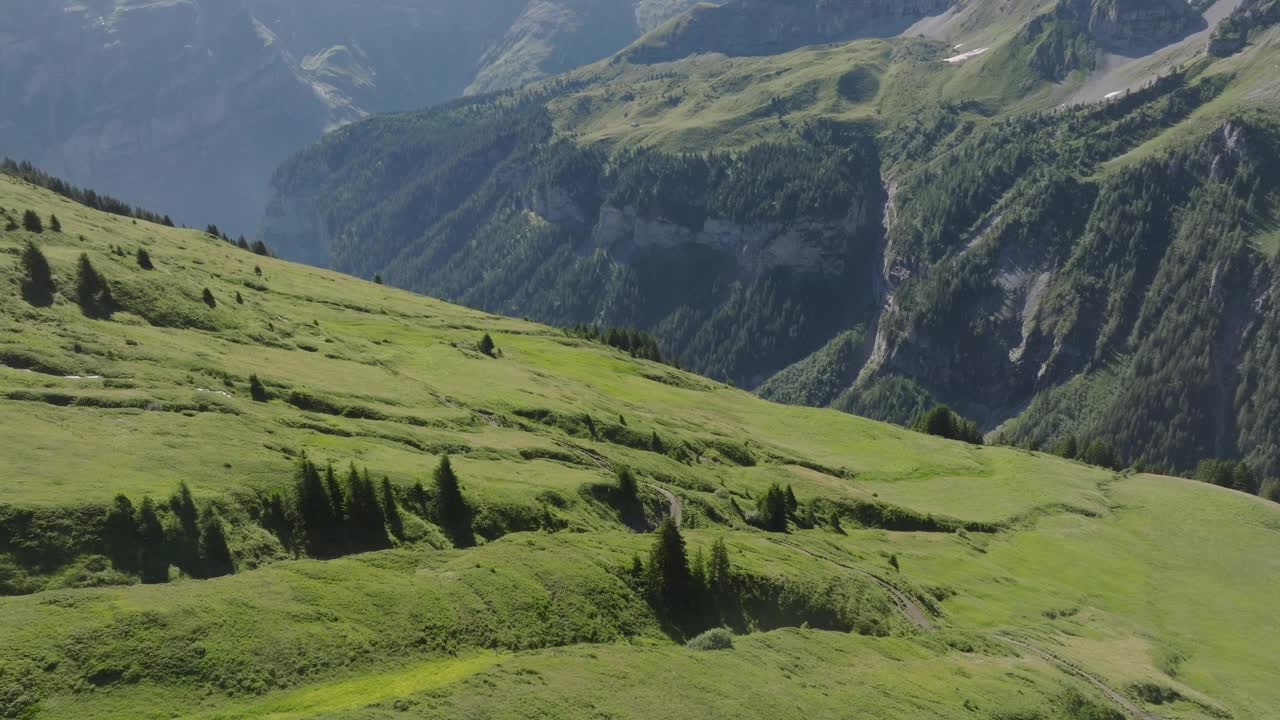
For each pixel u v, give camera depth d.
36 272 83.75
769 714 42.44
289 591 45.22
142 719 34.06
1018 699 55.38
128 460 55.94
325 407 82.62
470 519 65.81
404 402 92.75
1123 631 85.12
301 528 56.78
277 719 34.62
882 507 112.19
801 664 52.16
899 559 93.81
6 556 43.47
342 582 47.88
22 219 103.31
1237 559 112.81
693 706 40.94
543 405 106.94
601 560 58.69
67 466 52.72
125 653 36.97
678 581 58.34
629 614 54.28
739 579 63.38
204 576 49.25
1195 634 88.94
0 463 50.59
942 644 65.88
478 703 36.44
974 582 91.50
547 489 74.75
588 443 98.44
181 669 37.12
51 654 35.66
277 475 60.09
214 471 57.84
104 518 47.91
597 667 43.25
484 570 52.78
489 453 83.31
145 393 68.69
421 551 55.34
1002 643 69.94
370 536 59.22
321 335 113.81
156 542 48.78
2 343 70.00
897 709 48.06
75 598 40.09
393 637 43.66
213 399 72.25
